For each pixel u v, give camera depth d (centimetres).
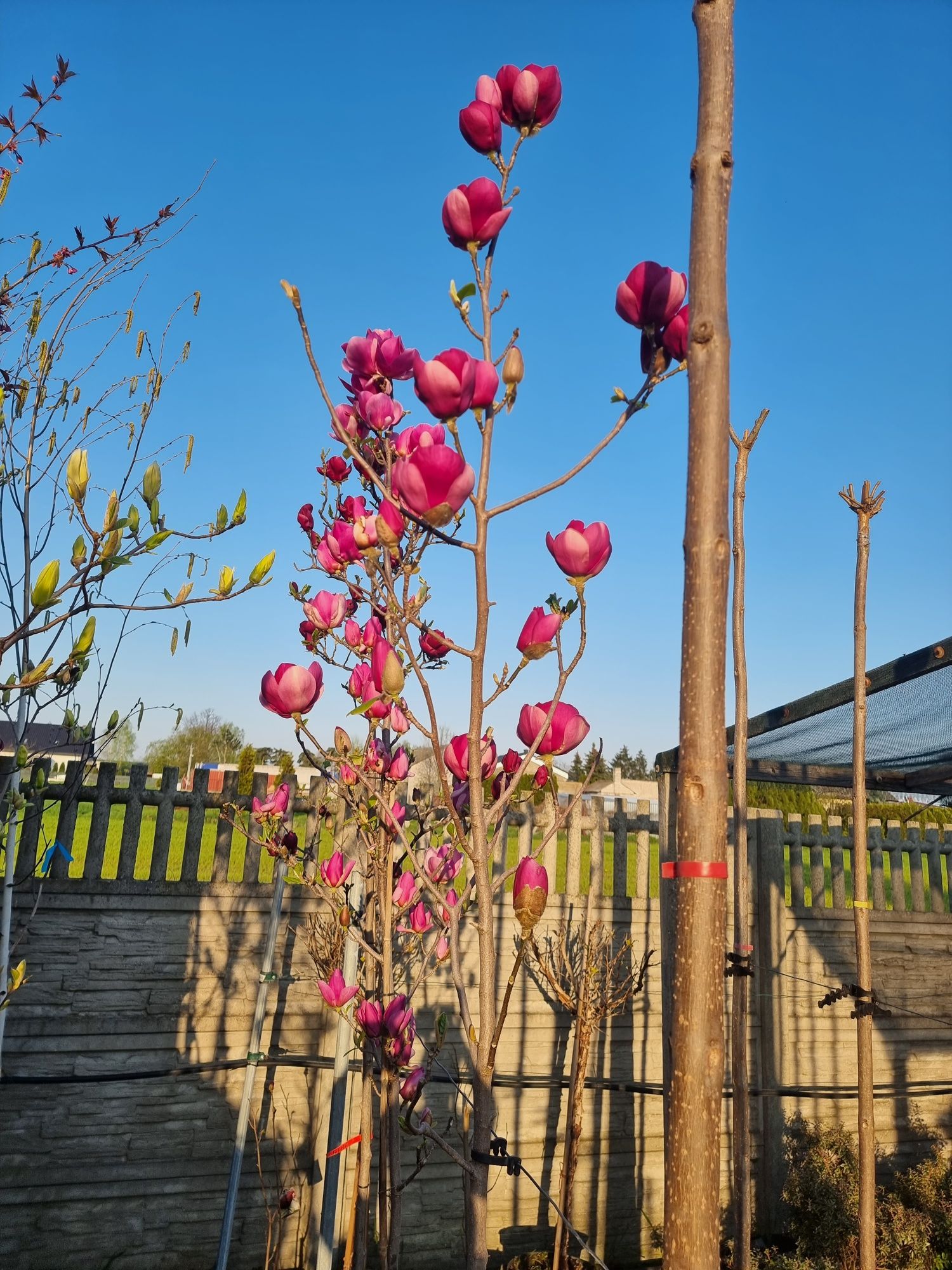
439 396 128
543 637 149
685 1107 121
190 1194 443
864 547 338
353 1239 304
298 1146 464
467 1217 143
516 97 156
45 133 282
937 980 613
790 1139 549
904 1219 469
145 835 942
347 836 459
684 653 134
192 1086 450
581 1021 454
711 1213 118
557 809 162
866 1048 323
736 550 374
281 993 470
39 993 429
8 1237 413
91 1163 429
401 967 280
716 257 142
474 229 150
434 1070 481
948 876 659
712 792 129
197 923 461
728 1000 555
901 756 511
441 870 242
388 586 160
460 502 133
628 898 549
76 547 159
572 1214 503
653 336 153
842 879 616
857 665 332
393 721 233
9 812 264
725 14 151
